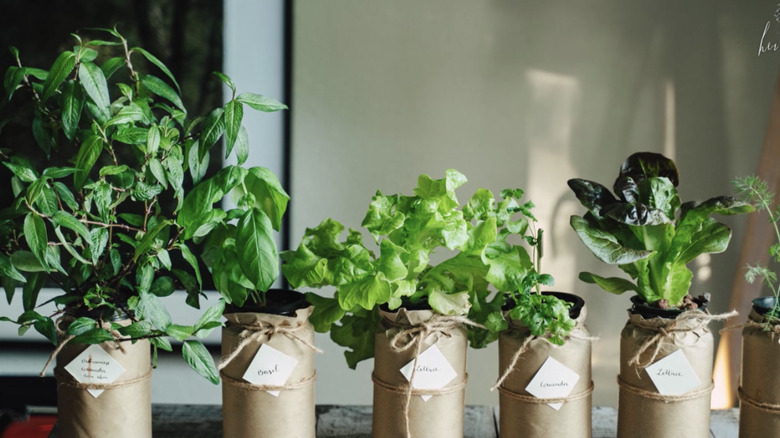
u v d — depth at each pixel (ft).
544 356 4.23
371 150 7.10
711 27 6.85
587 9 6.90
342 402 7.43
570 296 4.52
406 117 7.06
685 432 4.28
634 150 7.04
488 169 7.11
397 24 6.95
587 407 4.42
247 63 7.00
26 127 6.98
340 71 7.00
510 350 4.33
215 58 6.97
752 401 4.36
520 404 4.32
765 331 4.28
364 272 4.17
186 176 7.05
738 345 6.73
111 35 6.92
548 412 4.28
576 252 7.18
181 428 4.97
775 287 6.65
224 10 6.92
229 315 4.32
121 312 4.37
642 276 4.42
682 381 4.22
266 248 4.07
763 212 6.58
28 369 7.09
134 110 4.02
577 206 7.13
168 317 4.12
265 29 6.96
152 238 3.95
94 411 4.34
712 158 7.00
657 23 6.88
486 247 4.43
